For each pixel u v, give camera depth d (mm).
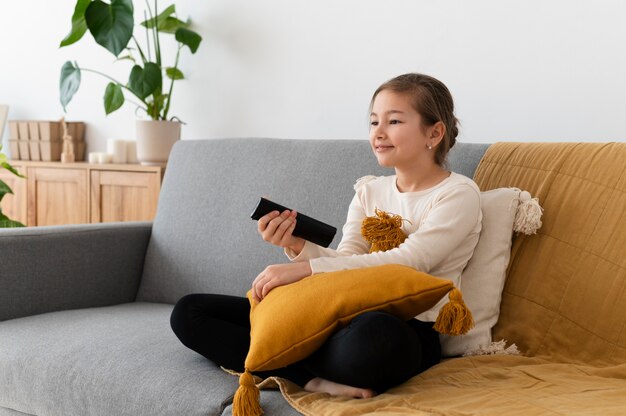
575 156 1571
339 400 1218
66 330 1731
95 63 3451
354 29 2646
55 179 3150
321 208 1889
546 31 2215
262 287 1395
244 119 2988
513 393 1173
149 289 2186
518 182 1626
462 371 1323
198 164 2234
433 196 1477
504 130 2318
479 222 1511
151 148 2895
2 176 3334
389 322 1176
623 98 2078
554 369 1334
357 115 2664
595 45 2123
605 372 1299
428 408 1106
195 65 3113
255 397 1236
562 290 1464
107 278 2139
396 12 2535
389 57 2564
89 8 2777
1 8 3797
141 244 2240
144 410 1389
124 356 1531
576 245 1476
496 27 2314
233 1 2982
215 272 2057
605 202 1471
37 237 1962
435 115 1493
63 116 3459
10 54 3779
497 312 1517
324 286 1272
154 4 3219
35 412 1596
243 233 2031
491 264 1518
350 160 1887
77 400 1502
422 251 1395
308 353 1250
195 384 1378
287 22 2828
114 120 3400
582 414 1040
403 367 1196
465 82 2391
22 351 1636
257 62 2930
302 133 2820
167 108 2996
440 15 2432
